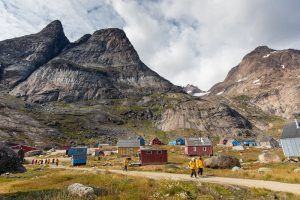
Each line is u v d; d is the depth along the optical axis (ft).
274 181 103.45
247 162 225.97
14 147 487.61
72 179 107.55
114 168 212.84
